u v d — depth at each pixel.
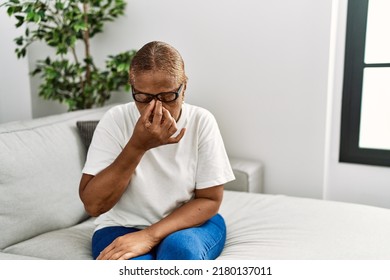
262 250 1.24
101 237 1.13
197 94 2.16
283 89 1.97
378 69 1.97
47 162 1.47
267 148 2.07
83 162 1.65
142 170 1.11
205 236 1.10
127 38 2.27
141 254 1.01
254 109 2.05
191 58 2.14
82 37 2.15
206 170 1.13
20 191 1.35
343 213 1.51
